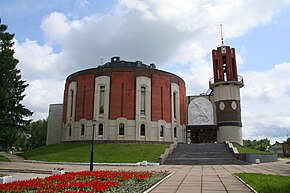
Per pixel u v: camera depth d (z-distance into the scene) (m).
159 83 49.06
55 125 59.44
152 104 47.44
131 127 45.62
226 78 53.12
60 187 11.70
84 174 16.53
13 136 28.91
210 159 34.09
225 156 35.88
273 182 12.80
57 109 60.16
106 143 44.41
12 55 29.17
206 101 53.75
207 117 52.88
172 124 49.25
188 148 40.38
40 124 91.06
